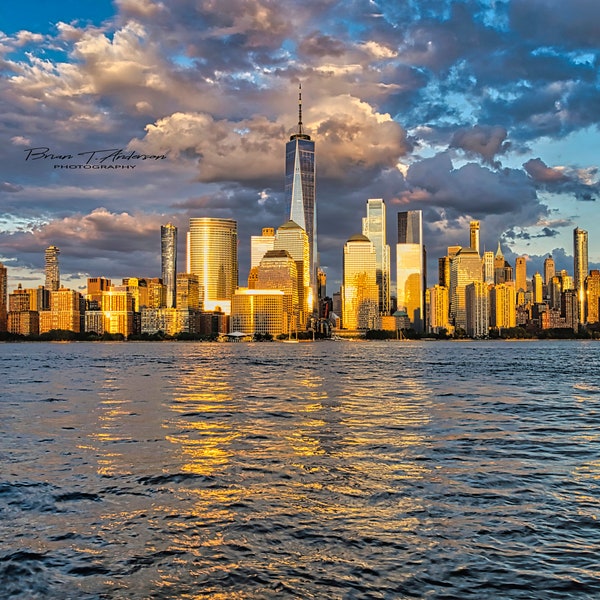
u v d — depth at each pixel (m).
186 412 58.91
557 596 17.27
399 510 25.05
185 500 26.75
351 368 151.50
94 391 84.44
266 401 69.69
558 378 113.12
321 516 24.33
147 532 22.67
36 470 32.78
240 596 17.45
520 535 22.02
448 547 20.89
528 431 46.69
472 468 32.81
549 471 32.12
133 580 18.55
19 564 19.77
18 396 76.56
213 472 31.94
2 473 32.09
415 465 33.59
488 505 25.73
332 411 59.62
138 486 29.19
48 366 165.25
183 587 18.05
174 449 38.69
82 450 38.56
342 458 35.53
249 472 31.91
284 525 23.27
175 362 190.88
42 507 25.89
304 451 37.78
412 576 18.62
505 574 18.72
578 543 21.20
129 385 96.06
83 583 18.36
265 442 41.16
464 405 65.69
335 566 19.42
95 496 27.53
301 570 19.14
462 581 18.25
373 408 62.34
